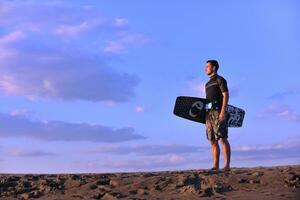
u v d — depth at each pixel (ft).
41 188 30.76
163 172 34.40
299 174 29.76
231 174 31.07
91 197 28.27
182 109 37.78
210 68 35.47
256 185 28.81
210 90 35.40
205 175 31.01
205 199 26.50
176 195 27.71
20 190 30.71
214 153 35.45
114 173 35.40
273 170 31.96
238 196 26.76
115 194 28.12
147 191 28.78
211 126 35.37
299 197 25.95
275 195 26.55
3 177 34.94
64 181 31.83
